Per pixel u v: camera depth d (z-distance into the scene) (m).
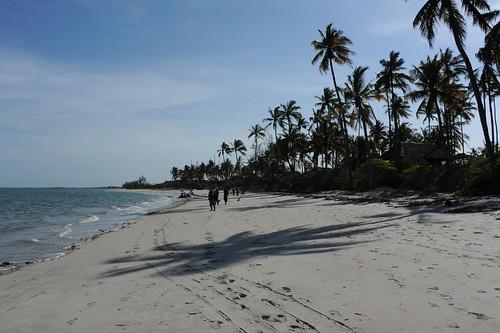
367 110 46.41
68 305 7.26
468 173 28.75
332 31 45.78
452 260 8.95
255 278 8.49
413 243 11.35
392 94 53.28
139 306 6.90
